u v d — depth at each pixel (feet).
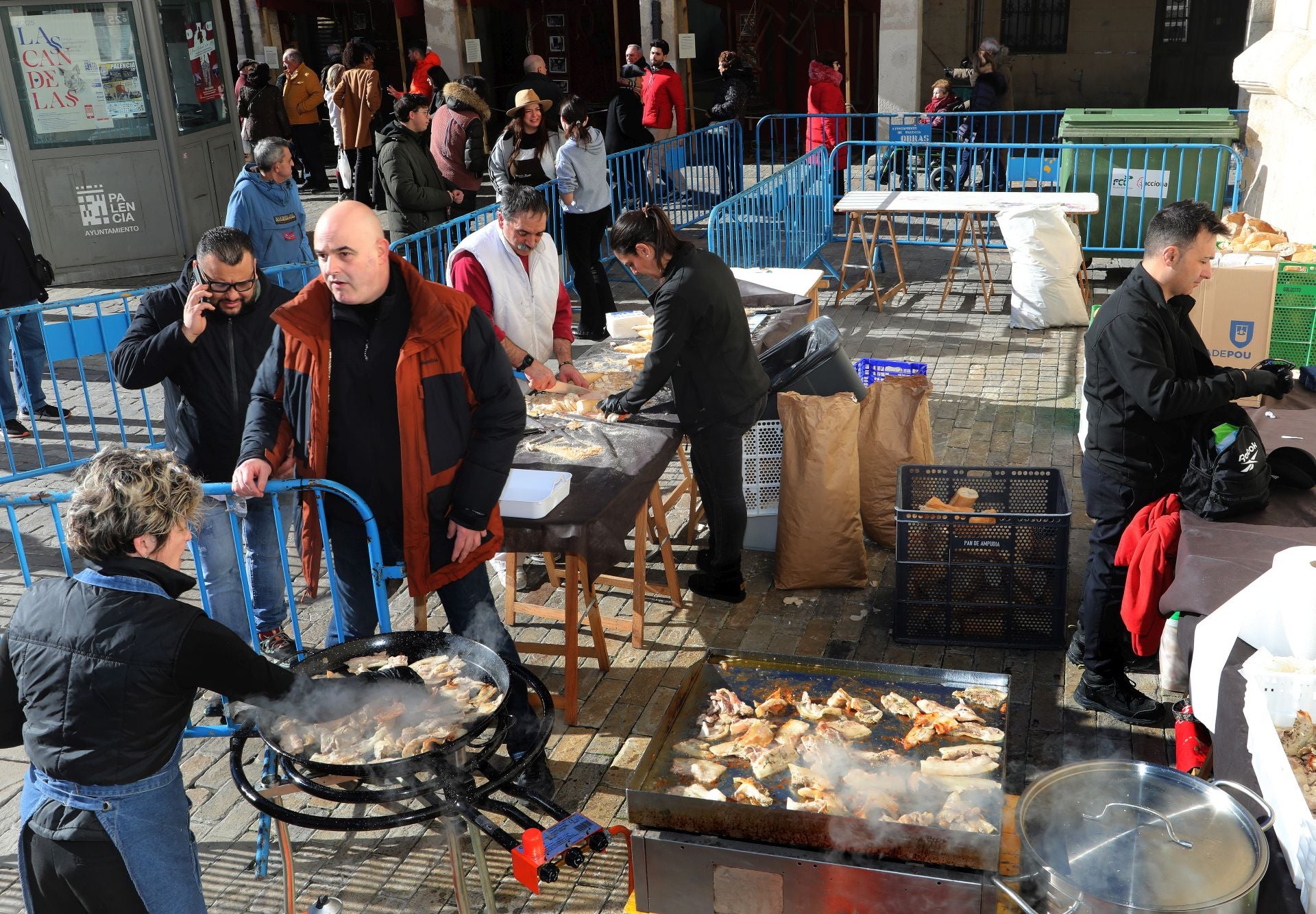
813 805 8.73
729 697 10.19
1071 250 29.04
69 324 21.09
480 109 33.12
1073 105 62.39
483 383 11.32
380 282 10.73
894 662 15.37
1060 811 8.17
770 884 8.66
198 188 37.96
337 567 12.17
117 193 36.35
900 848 8.32
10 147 34.63
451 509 11.41
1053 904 7.61
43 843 8.23
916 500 17.35
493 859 11.95
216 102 39.06
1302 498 12.00
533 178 32.30
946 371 26.76
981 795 8.75
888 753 9.36
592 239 29.37
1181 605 10.53
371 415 11.19
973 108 42.19
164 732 8.24
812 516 16.76
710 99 57.52
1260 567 10.35
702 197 42.70
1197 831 7.83
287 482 11.15
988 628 15.61
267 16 57.82
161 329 13.74
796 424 16.57
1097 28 60.54
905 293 33.40
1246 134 31.50
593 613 14.87
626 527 13.67
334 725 8.91
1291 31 26.61
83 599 8.04
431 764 8.44
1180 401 11.80
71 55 34.47
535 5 59.06
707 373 15.25
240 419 13.83
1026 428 23.13
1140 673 14.76
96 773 8.05
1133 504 12.84
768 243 31.60
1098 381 12.74
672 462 22.36
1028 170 37.29
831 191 36.91
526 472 13.46
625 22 58.75
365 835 12.35
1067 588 16.92
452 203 30.35
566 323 17.44
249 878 11.81
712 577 17.04
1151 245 12.23
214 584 14.52
